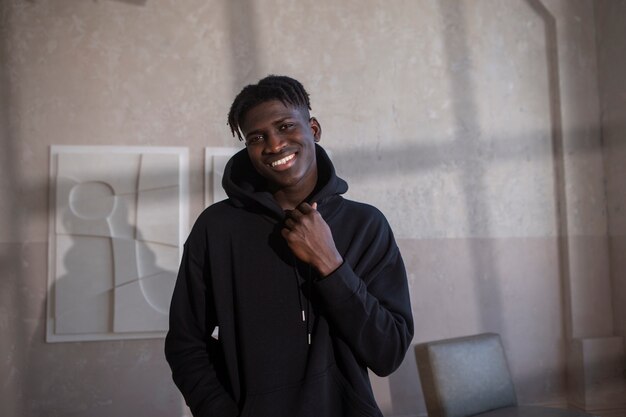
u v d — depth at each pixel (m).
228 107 3.02
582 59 3.34
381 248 1.27
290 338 1.15
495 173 3.28
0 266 2.79
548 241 3.31
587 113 3.33
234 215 1.25
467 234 3.22
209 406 1.15
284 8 3.13
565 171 3.30
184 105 2.99
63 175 2.85
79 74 2.93
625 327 3.22
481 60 3.31
